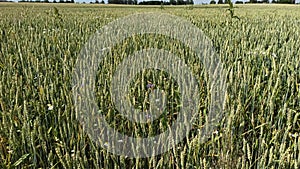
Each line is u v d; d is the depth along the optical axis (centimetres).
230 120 189
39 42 491
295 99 267
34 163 182
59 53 408
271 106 218
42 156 199
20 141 197
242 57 362
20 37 556
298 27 722
